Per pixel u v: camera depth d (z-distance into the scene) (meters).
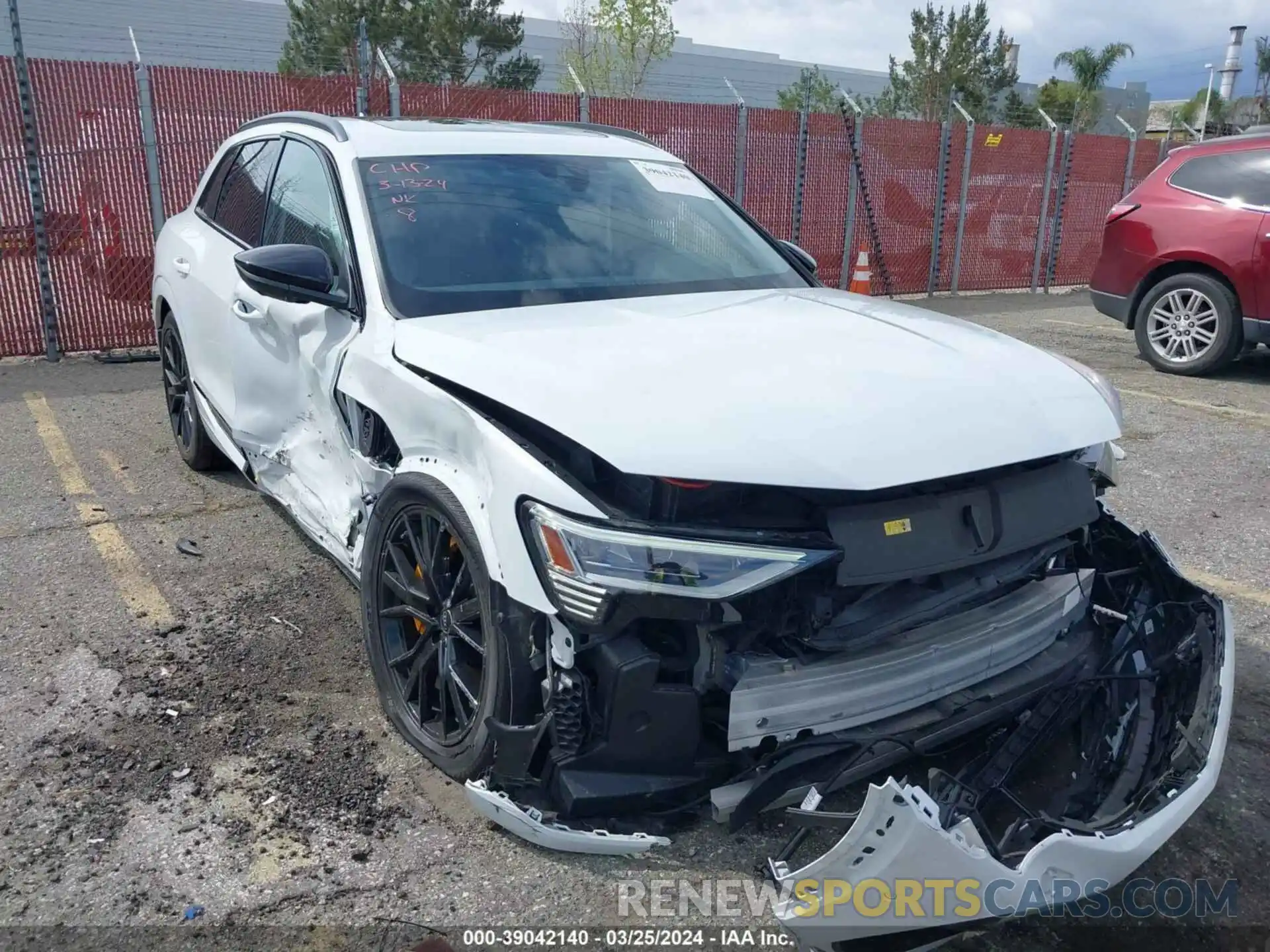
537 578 2.42
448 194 3.67
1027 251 14.73
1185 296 8.66
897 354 2.83
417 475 2.90
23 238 8.44
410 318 3.16
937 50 31.36
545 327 2.98
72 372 8.25
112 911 2.48
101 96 8.48
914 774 2.75
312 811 2.85
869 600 2.50
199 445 5.51
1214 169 8.44
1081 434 2.66
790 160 12.23
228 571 4.43
